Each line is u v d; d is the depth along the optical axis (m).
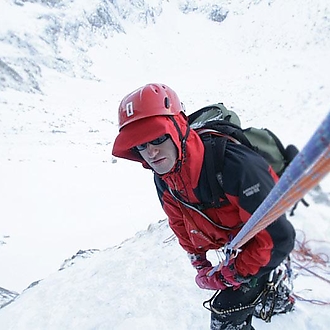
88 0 48.88
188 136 1.67
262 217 0.91
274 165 1.73
